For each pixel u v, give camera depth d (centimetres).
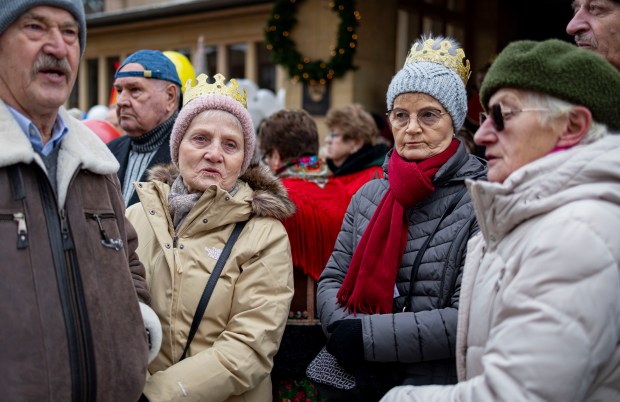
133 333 183
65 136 180
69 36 176
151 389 202
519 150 151
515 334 137
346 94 800
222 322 220
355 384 201
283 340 257
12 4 167
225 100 237
